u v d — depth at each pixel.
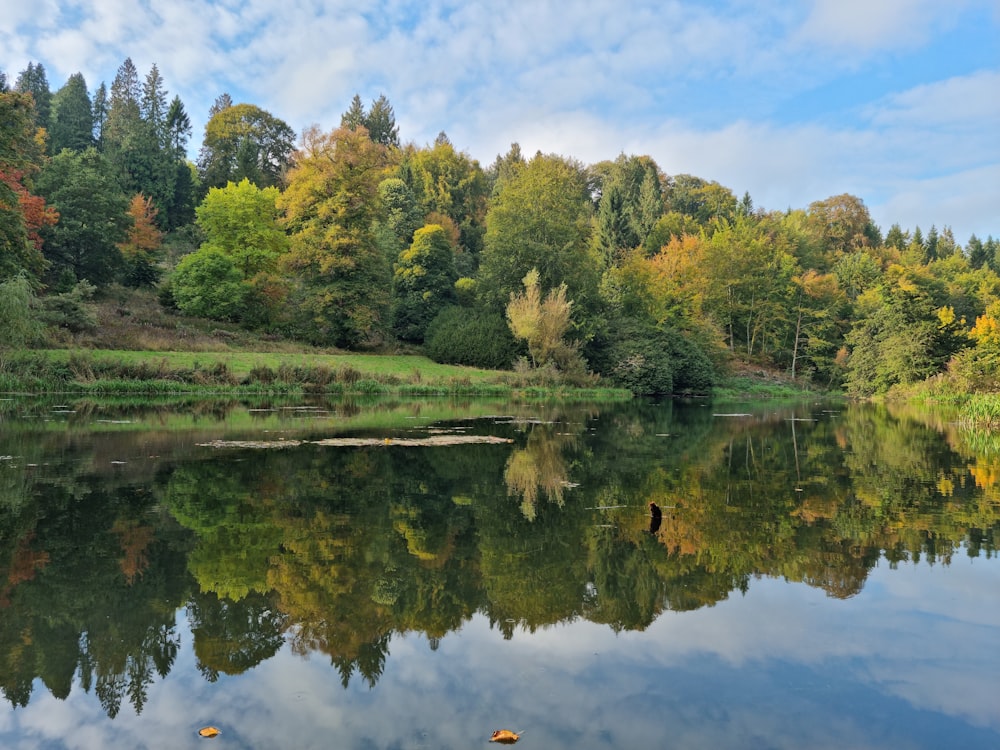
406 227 56.09
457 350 40.03
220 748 2.79
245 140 67.75
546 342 36.62
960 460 12.10
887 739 2.90
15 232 24.42
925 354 37.78
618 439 15.20
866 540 6.30
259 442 12.29
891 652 3.84
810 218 83.38
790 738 2.90
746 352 56.91
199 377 25.03
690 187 89.19
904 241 92.00
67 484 8.22
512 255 42.81
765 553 5.85
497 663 3.69
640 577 5.19
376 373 31.50
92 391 22.30
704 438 15.96
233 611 4.35
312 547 5.82
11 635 3.94
